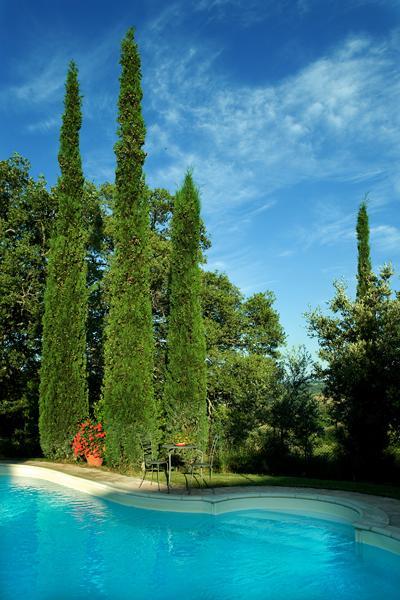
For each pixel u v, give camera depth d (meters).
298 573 6.18
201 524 8.20
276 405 13.88
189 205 14.09
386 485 10.37
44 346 14.21
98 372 20.78
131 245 13.36
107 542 7.43
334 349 14.21
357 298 14.76
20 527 8.17
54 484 11.46
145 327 13.09
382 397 12.34
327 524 8.17
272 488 9.78
